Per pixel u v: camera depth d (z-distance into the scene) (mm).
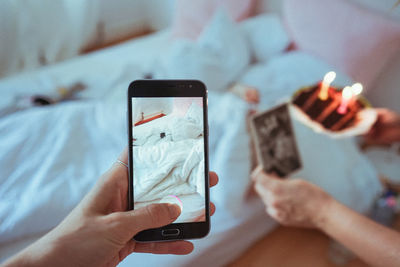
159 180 563
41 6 2062
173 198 565
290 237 1297
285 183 798
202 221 568
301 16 1657
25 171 835
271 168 905
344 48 1523
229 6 1914
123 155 578
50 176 827
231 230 979
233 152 956
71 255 437
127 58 1720
